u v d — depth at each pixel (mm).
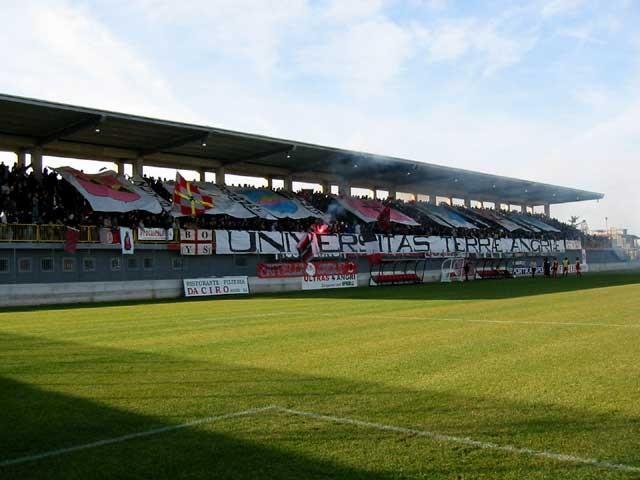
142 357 10297
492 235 54906
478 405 6668
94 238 29109
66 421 6312
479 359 9539
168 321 16938
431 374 8391
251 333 13562
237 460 5051
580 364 8977
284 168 44531
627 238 81688
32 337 13453
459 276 46156
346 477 4633
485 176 49719
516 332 12781
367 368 8922
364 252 41031
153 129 31953
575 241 61938
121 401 7145
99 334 13891
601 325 13844
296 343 11742
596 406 6547
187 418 6359
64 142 34125
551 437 5527
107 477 4730
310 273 37844
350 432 5773
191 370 9016
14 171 31562
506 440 5461
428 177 49656
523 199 67250
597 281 37781
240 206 38438
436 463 4906
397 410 6535
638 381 7754
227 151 38031
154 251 31562
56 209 31562
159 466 4941
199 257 33375
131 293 30078
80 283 28312
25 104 26719
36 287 26844
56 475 4785
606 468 4746
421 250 45156
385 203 49344
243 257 35250
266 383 8008
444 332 13062
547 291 28062
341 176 48531
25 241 26938
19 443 5586
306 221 42531
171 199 36469
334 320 16266
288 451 5258
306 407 6730
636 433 5609
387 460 4988
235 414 6484
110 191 32906
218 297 30828
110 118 29406
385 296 26969
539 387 7477
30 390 7801
